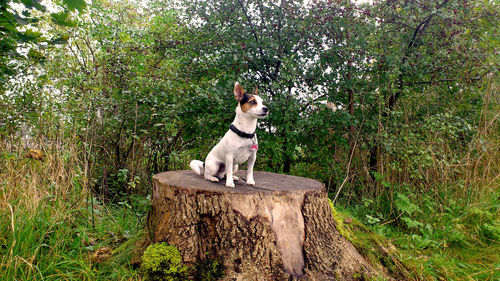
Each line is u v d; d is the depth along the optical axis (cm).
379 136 423
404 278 267
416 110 480
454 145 471
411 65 452
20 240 227
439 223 377
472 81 458
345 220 316
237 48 454
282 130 462
